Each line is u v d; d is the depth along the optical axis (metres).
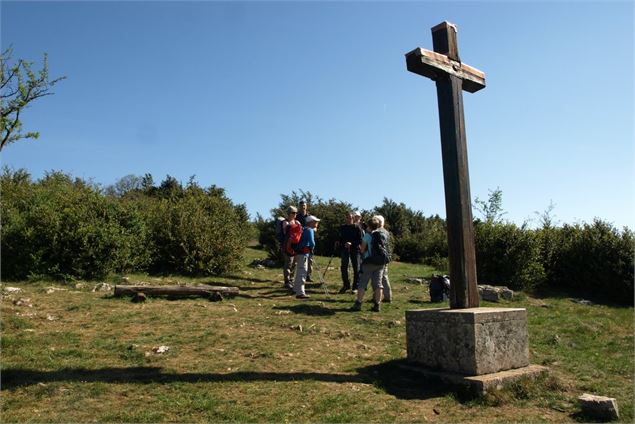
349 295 10.77
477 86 6.81
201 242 12.50
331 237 20.92
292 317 8.30
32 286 9.53
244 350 6.38
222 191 25.55
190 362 5.79
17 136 11.38
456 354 5.48
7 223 10.44
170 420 4.26
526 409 4.86
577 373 6.16
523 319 5.90
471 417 4.60
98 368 5.42
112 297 9.01
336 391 5.09
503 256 13.73
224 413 4.43
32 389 4.73
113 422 4.16
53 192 12.44
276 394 4.93
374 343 7.11
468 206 6.12
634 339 8.27
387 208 27.66
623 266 13.53
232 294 9.84
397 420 4.45
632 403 5.09
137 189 33.38
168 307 8.55
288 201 22.38
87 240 10.59
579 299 13.15
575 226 15.45
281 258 15.81
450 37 6.43
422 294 11.34
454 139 6.17
